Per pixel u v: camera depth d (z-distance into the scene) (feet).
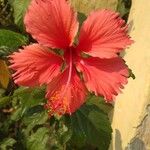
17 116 1.24
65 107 0.92
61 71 0.94
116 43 0.92
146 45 1.08
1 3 1.50
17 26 1.41
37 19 0.91
